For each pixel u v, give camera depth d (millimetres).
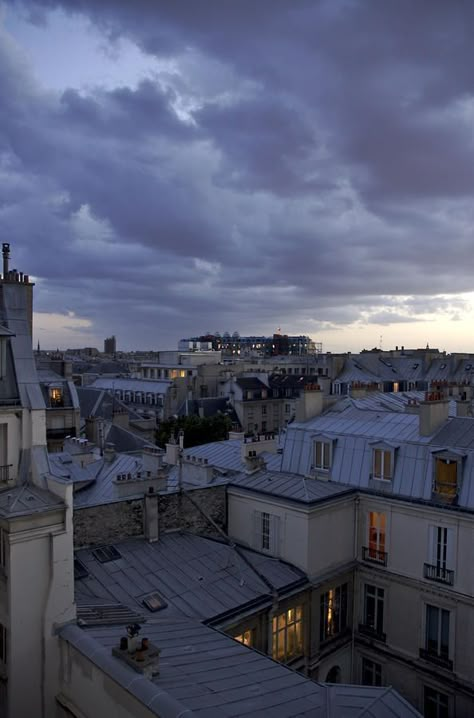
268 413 112250
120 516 27484
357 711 15648
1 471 18906
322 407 38531
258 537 30609
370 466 31406
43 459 19391
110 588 24141
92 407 84312
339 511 30281
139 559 26484
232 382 112000
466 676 26734
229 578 26594
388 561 29859
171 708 13734
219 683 16172
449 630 27578
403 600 29281
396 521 29719
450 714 27172
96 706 16359
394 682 29375
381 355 120812
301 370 164375
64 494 18219
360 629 30719
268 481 31641
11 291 20344
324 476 33281
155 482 29422
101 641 17547
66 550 18391
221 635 20922
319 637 28750
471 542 26828
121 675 15383
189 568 26641
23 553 17625
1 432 19172
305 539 28297
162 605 23594
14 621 17469
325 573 29109
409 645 28922
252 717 14320
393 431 32312
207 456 43125
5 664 18000
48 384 65750
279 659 26672
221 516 31891
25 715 17641
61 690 18031
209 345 186000
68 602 18469
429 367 115188
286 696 16062
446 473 28312
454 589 27312
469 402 40188
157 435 83750
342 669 30375
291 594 26797
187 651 18531
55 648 18047
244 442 41094
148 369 150125
